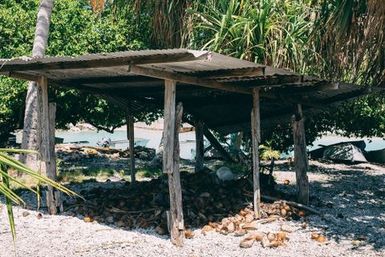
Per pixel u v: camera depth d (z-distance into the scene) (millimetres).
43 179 2525
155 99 9500
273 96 7750
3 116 12969
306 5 9547
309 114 9430
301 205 7777
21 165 2449
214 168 13477
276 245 5980
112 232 6500
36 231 6527
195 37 10789
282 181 11906
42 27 11398
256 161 7352
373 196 10109
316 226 7039
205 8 10930
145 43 13000
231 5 9578
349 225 7191
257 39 9492
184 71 6316
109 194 8109
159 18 11281
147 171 13000
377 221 7527
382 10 6953
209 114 9852
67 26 12969
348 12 7309
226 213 7238
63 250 5707
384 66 7961
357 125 16219
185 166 14977
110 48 13031
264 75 6469
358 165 17109
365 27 7297
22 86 12422
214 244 6070
